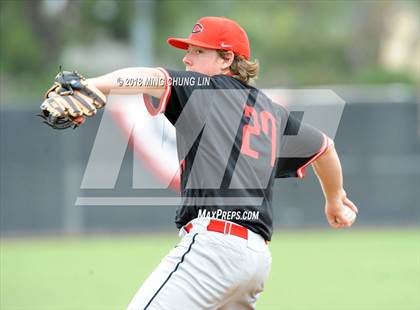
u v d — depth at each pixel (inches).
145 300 527.5
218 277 531.5
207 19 588.1
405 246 1780.3
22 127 2004.2
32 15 3956.7
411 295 1185.4
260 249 543.5
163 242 1873.8
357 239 1918.1
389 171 2124.8
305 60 4731.8
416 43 5403.5
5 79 3750.0
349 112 2106.3
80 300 1151.6
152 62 3988.7
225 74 588.1
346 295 1190.9
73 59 4525.1
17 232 2011.6
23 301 1149.7
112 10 4352.9
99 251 1732.3
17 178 2011.6
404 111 2117.4
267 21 4771.2
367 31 4923.7
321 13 4886.8
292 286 1278.3
